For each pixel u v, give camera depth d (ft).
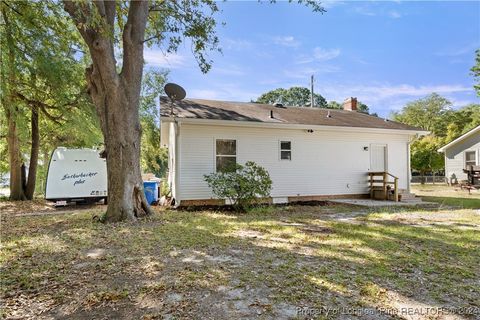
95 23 23.16
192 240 19.26
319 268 13.93
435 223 25.62
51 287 11.82
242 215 30.89
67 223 26.03
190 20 32.83
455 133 101.35
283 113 47.16
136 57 27.91
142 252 16.52
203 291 11.34
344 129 43.75
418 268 14.02
